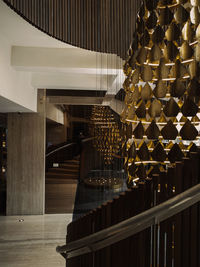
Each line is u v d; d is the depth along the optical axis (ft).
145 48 5.83
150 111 5.61
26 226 22.45
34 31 13.78
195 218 4.48
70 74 20.59
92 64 16.14
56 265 15.29
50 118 26.03
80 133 25.91
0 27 13.38
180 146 5.72
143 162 5.90
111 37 11.17
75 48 16.16
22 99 19.54
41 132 25.94
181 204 3.65
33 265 15.25
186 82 5.79
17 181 25.94
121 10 11.08
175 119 5.88
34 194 25.95
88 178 25.39
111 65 15.80
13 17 12.22
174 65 5.48
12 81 16.49
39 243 18.56
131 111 6.25
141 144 5.88
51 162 26.40
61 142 26.27
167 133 5.51
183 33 5.31
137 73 6.05
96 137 24.47
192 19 5.09
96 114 24.79
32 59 16.06
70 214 26.09
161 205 3.93
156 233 5.72
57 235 20.24
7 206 25.80
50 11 10.50
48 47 16.16
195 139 5.30
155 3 5.64
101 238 4.97
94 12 11.18
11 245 18.17
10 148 25.86
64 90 25.91
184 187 4.82
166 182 5.49
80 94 25.64
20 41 15.25
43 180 25.99
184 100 5.37
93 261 8.48
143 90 5.71
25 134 25.88
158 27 5.55
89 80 22.53
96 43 11.22
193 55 5.20
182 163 4.89
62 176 26.30
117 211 7.35
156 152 5.66
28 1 9.74
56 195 26.45
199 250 4.45
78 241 5.95
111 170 23.48
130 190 6.61
